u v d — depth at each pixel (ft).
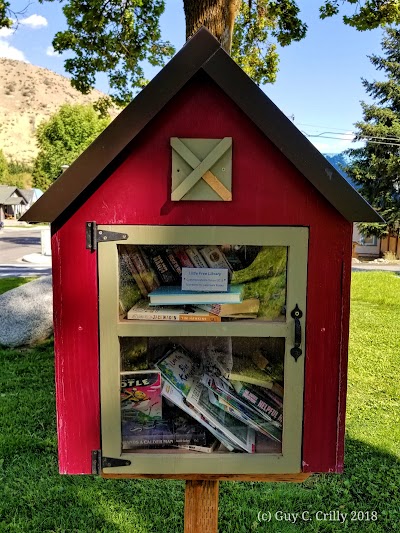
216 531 4.38
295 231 3.61
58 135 92.94
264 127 3.41
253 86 3.35
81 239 3.60
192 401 4.01
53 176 93.66
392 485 7.66
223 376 4.17
